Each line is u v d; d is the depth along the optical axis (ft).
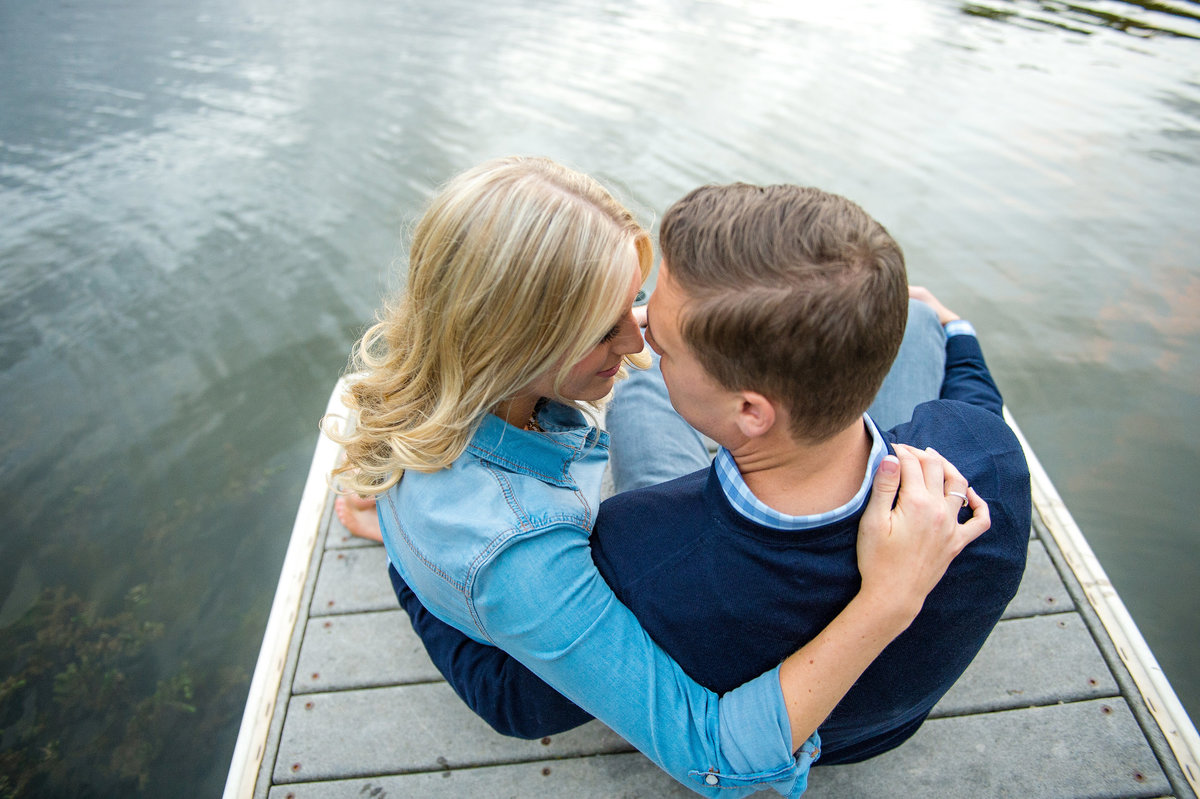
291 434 11.70
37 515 10.65
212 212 16.85
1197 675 8.16
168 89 23.90
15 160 19.48
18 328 13.80
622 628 3.06
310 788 4.75
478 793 4.68
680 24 27.43
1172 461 10.57
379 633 5.60
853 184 16.25
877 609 2.72
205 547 10.18
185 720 8.39
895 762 4.66
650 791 4.64
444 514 3.24
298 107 21.88
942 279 13.64
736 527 2.80
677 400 2.88
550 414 4.00
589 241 2.98
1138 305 13.14
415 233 3.30
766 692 2.92
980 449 3.19
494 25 28.40
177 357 13.07
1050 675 5.07
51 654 9.05
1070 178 16.60
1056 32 25.67
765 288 2.38
